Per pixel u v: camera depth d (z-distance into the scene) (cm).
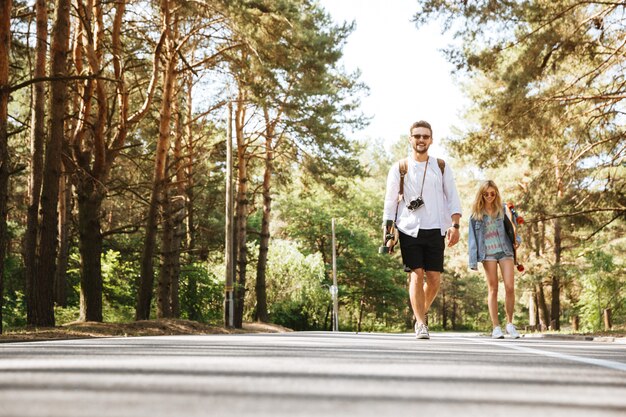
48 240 1630
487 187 883
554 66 1958
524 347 562
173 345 516
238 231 3544
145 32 2492
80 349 448
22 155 2664
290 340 662
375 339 723
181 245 4000
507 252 877
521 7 1934
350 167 3391
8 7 1384
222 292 3831
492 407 177
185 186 3259
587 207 2117
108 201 3519
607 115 2020
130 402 172
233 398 185
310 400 183
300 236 6162
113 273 3253
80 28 2111
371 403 179
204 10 2150
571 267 3606
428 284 717
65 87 1673
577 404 188
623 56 1953
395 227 706
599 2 1869
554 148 2089
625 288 3497
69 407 161
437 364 323
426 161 701
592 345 658
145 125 2964
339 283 6375
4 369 277
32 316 1614
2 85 1384
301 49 2195
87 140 2128
